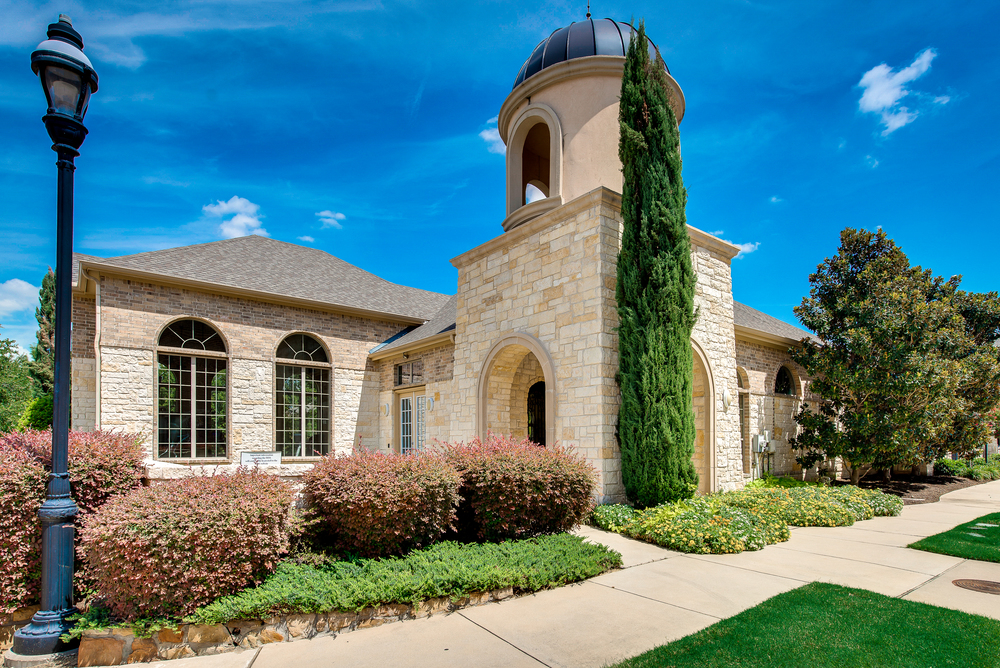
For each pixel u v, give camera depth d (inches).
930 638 166.9
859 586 227.0
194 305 599.8
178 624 179.9
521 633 182.7
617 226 417.1
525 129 547.2
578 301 414.0
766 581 236.1
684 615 195.8
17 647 182.5
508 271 490.9
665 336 378.9
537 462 288.2
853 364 556.1
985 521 380.5
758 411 603.8
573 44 505.4
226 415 613.6
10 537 200.7
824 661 151.9
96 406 533.0
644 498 366.0
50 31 200.1
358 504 230.7
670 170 409.4
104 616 191.2
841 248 624.7
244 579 195.9
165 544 181.2
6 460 209.9
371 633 187.5
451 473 258.7
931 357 512.4
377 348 749.3
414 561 225.9
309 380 688.4
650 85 414.6
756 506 384.2
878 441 531.5
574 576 236.5
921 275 656.4
